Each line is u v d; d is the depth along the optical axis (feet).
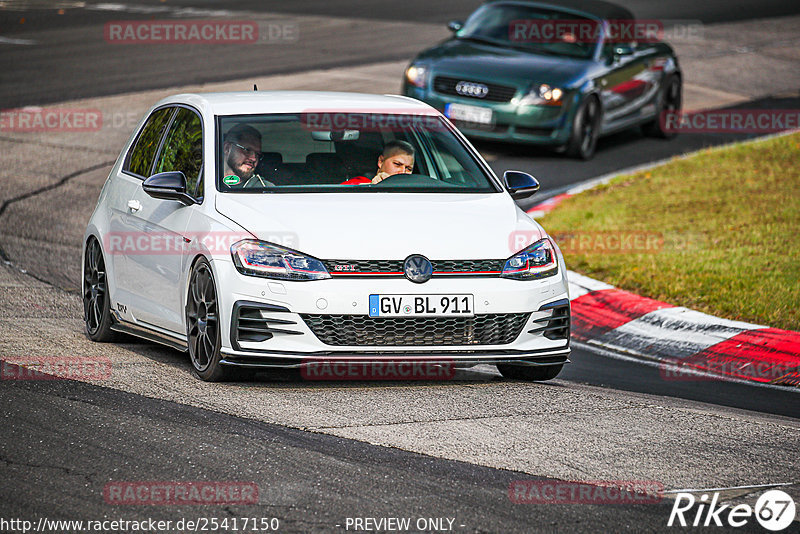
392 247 78.07
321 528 53.98
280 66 253.24
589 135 188.55
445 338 78.28
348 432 69.00
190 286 82.64
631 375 94.73
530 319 80.02
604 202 156.04
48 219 146.41
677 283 117.60
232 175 84.99
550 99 182.80
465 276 78.89
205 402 74.69
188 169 88.53
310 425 70.13
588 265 126.82
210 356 80.23
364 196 84.38
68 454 63.41
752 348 100.53
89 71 244.42
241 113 90.02
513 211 85.87
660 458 66.64
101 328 94.89
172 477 60.23
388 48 283.18
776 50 312.50
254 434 67.77
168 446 65.16
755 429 74.08
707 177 167.22
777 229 136.98
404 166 88.63
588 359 100.17
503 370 88.17
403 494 58.75
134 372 82.69
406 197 85.10
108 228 94.94
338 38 297.12
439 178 89.71
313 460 63.46
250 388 79.15
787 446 70.38
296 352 76.54
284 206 81.35
